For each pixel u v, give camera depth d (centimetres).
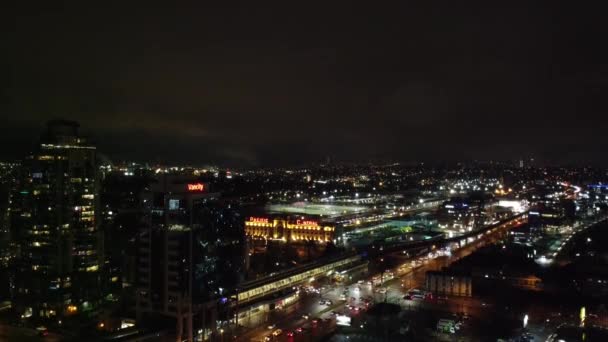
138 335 19000
